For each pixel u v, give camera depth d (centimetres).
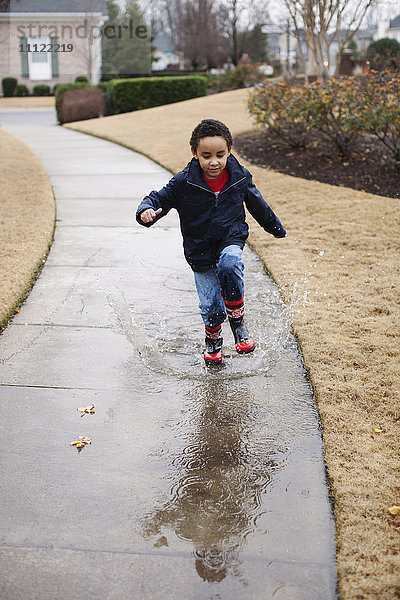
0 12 3216
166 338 439
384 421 324
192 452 311
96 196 884
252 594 224
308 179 899
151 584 229
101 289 531
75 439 322
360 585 222
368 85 918
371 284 520
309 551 244
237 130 1288
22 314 479
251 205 369
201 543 250
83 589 227
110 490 283
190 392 369
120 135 1491
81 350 421
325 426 323
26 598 222
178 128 1476
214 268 381
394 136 976
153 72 3562
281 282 531
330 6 1334
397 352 398
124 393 368
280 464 301
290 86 1073
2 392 367
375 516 256
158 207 349
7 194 866
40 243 638
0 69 3403
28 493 280
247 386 375
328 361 392
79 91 2142
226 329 453
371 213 718
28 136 1655
